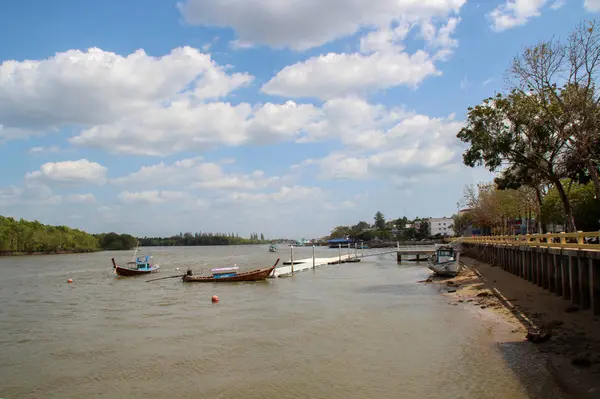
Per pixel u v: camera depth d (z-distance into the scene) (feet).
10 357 58.95
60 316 88.58
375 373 46.80
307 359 53.06
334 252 451.53
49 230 549.54
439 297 96.58
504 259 137.39
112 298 114.62
